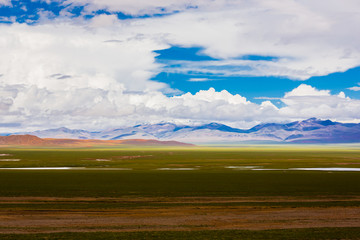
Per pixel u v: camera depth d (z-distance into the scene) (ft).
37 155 558.97
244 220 99.04
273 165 348.38
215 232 86.69
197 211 111.45
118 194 152.25
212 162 395.75
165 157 512.22
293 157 511.81
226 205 122.83
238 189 170.40
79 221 97.09
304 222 96.73
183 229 89.35
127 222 96.32
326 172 265.54
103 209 114.42
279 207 118.73
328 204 124.77
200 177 229.04
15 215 104.53
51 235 83.15
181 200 135.23
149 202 130.00
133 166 337.31
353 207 118.73
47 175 240.12
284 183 195.83
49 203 127.13
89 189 169.89
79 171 274.77
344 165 346.33
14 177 226.58
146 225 93.15
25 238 80.64
